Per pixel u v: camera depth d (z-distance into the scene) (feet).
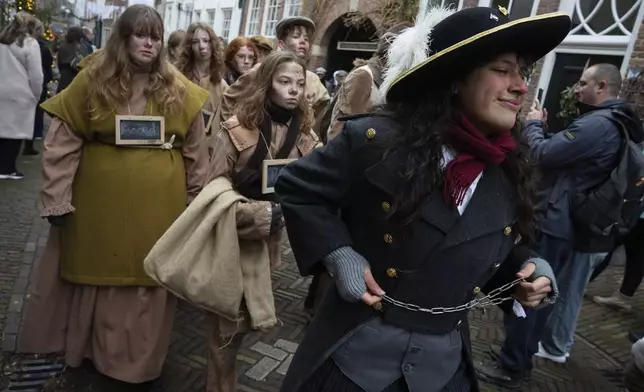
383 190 3.68
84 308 7.50
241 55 14.92
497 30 3.30
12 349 8.49
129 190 7.19
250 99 6.85
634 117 8.61
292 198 4.03
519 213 4.17
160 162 7.37
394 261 3.83
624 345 11.72
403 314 3.94
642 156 8.55
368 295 3.68
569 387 9.65
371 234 3.89
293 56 6.93
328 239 3.84
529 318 8.96
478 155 3.69
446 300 3.95
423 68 3.52
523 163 4.17
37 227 14.23
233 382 7.23
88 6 60.23
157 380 8.16
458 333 4.37
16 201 16.06
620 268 17.25
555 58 21.34
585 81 8.93
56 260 7.61
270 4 43.78
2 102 17.17
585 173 8.62
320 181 3.96
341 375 4.14
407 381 4.02
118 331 7.48
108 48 6.84
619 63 19.47
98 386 7.81
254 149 6.85
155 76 7.14
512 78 3.59
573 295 10.15
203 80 13.09
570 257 9.90
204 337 9.62
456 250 3.77
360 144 3.79
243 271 6.63
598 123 8.30
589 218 8.55
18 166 20.13
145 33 6.72
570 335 10.39
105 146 7.12
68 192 7.02
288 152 7.12
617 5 19.63
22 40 17.31
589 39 20.18
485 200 3.86
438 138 3.59
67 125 6.91
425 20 3.82
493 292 4.25
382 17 29.91
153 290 7.54
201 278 6.21
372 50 33.53
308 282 12.73
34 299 7.64
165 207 7.46
